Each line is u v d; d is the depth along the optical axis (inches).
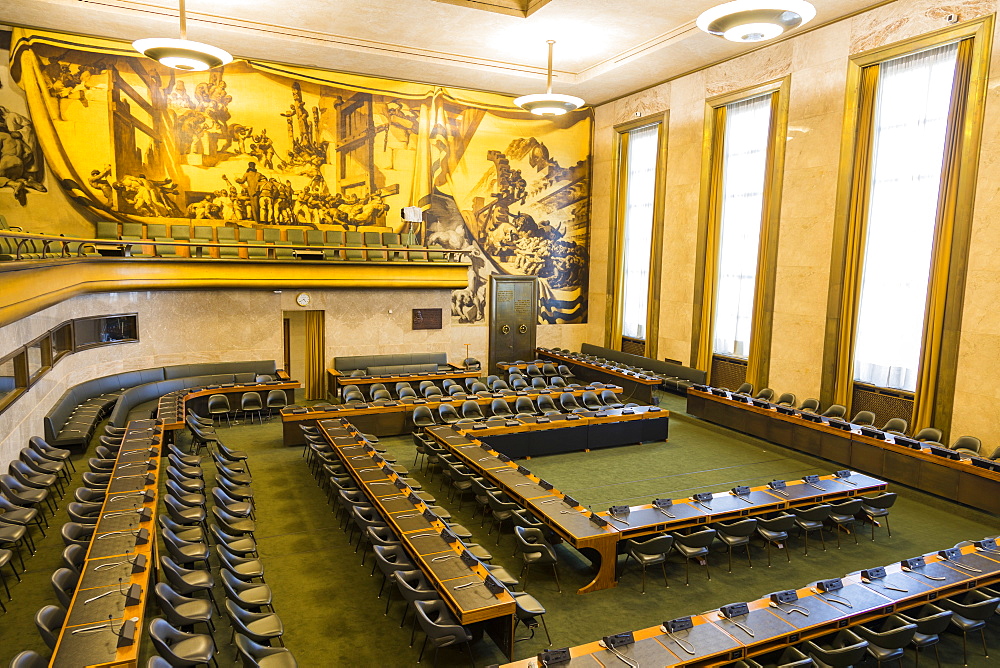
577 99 676.7
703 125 765.3
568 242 970.7
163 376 692.1
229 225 760.3
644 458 555.2
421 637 289.9
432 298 865.5
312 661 270.7
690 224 794.8
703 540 332.2
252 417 670.5
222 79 741.3
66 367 565.3
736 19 447.5
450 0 613.6
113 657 208.7
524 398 637.3
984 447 498.6
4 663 260.4
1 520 328.8
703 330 775.7
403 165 845.8
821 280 625.0
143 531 289.9
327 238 794.2
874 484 412.8
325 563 357.4
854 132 588.1
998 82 483.5
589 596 328.8
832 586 277.7
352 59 758.5
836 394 613.9
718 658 228.4
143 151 713.0
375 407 599.5
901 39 546.6
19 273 329.4
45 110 665.6
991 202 490.3
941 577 290.8
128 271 603.2
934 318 528.4
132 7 619.5
